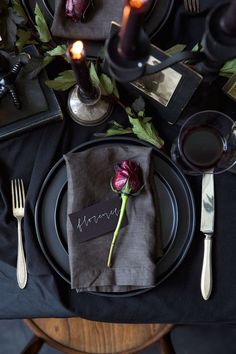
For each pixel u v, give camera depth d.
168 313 0.78
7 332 1.36
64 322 1.06
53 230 0.78
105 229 0.75
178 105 0.74
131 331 1.05
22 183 0.81
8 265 0.80
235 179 0.78
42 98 0.80
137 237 0.75
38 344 1.09
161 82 0.72
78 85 0.72
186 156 0.76
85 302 0.78
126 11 0.50
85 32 0.76
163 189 0.78
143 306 0.78
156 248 0.75
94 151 0.76
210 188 0.78
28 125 0.80
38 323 1.07
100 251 0.75
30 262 0.78
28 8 0.79
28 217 0.79
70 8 0.74
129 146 0.77
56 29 0.75
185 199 0.77
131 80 0.57
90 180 0.76
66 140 0.81
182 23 0.78
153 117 0.80
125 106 0.79
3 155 0.82
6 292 0.79
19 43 0.78
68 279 0.77
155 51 0.67
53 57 0.78
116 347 1.05
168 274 0.76
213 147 0.76
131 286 0.76
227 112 0.79
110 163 0.77
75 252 0.75
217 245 0.78
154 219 0.75
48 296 0.78
